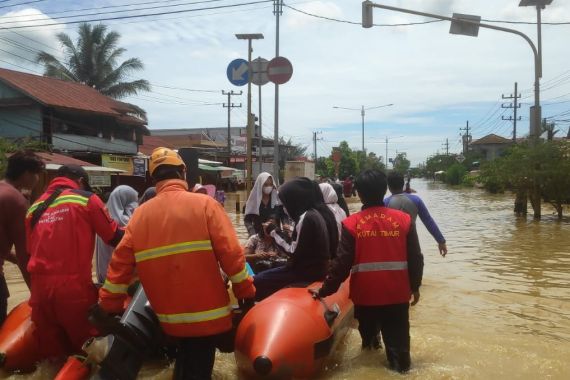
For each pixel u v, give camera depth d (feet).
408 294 14.96
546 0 61.82
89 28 135.74
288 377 13.25
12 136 100.32
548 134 82.64
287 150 220.02
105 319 12.26
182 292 11.93
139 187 95.14
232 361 16.19
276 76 45.09
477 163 259.19
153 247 11.99
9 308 23.35
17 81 101.09
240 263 12.15
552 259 35.63
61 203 14.56
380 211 15.17
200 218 12.07
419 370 14.97
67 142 103.04
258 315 14.15
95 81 136.05
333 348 15.08
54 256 14.15
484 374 14.76
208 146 189.98
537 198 63.72
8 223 15.84
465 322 20.97
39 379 14.58
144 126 130.31
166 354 15.85
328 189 23.31
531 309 23.04
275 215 21.06
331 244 17.43
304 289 15.76
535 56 62.44
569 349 17.28
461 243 43.32
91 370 13.24
